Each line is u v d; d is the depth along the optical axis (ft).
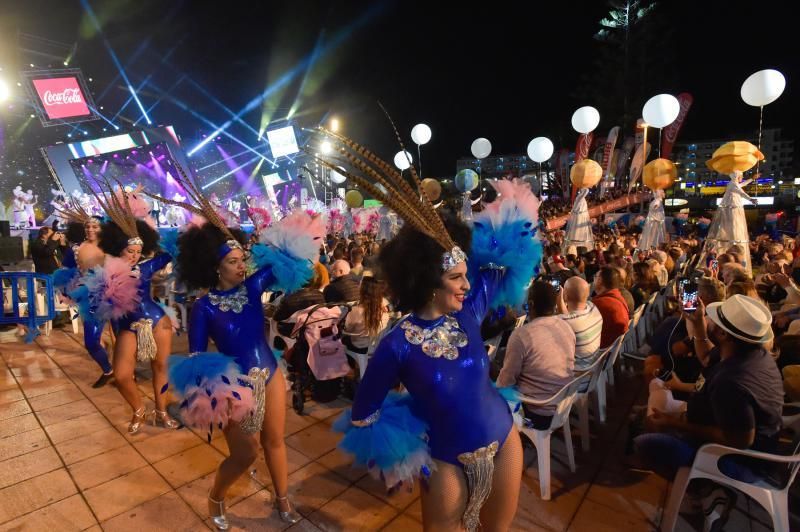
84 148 75.10
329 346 13.03
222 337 7.61
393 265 5.36
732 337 7.54
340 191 66.90
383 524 8.54
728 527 8.39
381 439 4.99
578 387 10.78
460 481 5.34
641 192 55.26
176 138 83.51
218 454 10.96
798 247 31.01
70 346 19.67
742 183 26.48
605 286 13.80
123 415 13.05
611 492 9.53
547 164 87.61
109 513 8.84
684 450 8.05
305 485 9.75
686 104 55.16
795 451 7.41
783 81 25.12
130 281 11.25
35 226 64.80
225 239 8.11
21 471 10.26
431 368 5.20
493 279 6.37
